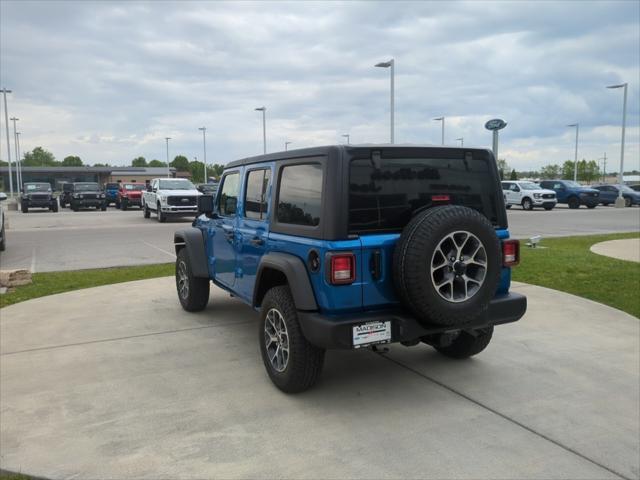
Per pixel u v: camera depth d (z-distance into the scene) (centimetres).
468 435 349
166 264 1095
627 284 798
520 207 3600
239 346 540
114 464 319
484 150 420
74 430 362
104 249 1362
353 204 365
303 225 391
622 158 3594
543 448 332
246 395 417
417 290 349
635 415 378
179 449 335
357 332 358
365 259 366
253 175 485
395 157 380
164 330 600
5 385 442
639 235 1612
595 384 432
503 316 409
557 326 596
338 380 446
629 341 541
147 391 427
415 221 357
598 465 313
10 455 330
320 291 367
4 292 811
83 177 8444
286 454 328
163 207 2275
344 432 355
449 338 396
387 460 319
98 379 454
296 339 394
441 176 398
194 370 473
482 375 454
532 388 425
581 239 1493
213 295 786
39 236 1705
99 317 657
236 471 310
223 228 552
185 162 12031
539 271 915
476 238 363
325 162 367
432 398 407
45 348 538
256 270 468
